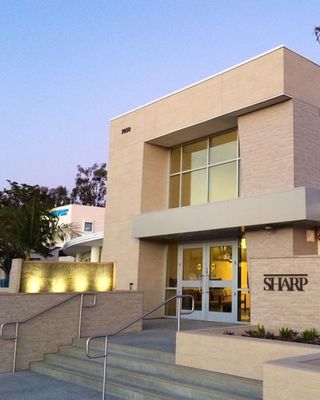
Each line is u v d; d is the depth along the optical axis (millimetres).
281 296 9398
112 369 8859
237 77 13719
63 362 10266
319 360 5773
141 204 16547
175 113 15719
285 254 12172
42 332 10984
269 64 12867
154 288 16516
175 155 17359
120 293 12414
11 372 10336
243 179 13461
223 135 15602
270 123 12977
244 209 12734
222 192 15258
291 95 12516
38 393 8406
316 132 12984
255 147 13266
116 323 12227
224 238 15102
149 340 10750
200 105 14797
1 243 19844
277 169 12602
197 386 7410
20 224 15977
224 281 14875
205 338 7938
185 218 14469
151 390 7852
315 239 12539
